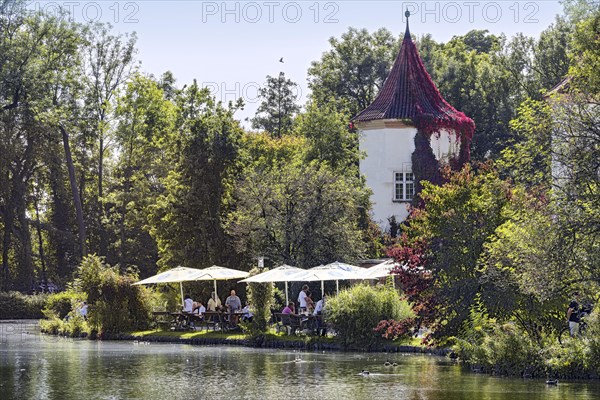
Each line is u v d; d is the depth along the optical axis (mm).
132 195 89812
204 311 54250
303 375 32562
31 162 90562
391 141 75250
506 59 92500
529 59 92125
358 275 47750
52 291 93375
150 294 56625
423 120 74312
